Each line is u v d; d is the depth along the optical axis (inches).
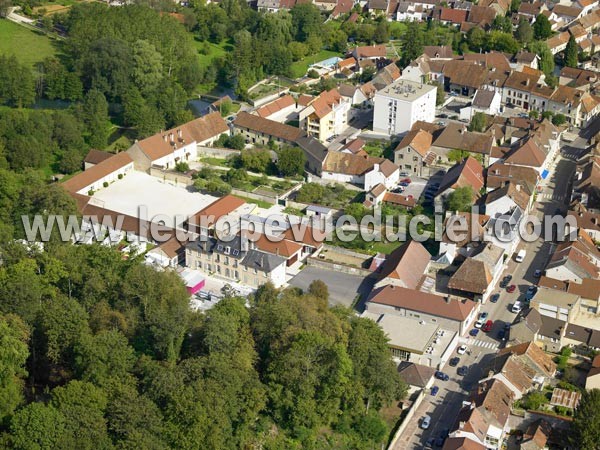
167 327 7268.7
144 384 6835.6
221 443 6658.5
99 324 7539.4
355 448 7381.9
